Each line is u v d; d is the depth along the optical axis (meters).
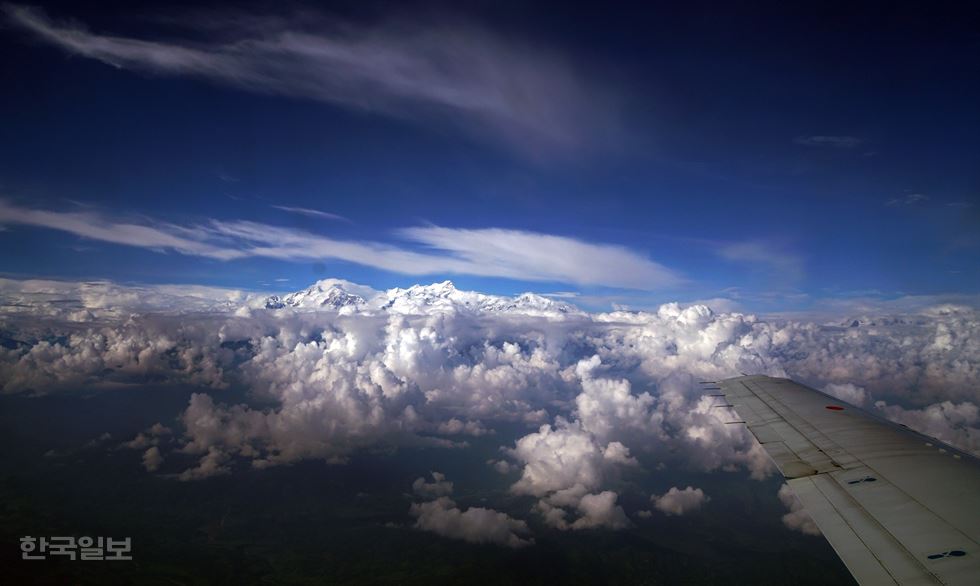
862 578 8.91
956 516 10.48
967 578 8.19
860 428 17.12
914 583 8.38
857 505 11.66
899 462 13.71
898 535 10.07
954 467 13.12
